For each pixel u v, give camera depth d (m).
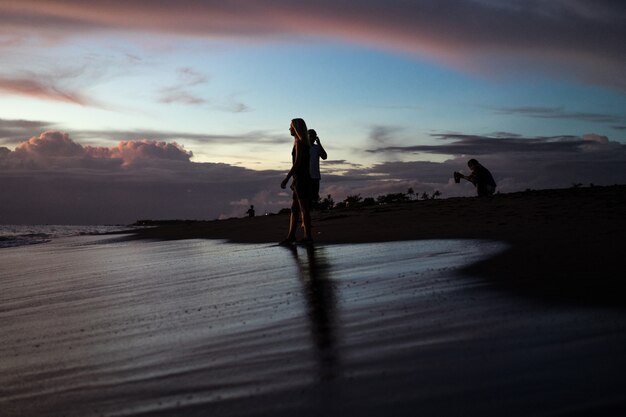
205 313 3.81
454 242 6.65
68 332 3.71
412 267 4.92
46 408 2.25
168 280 5.80
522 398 1.81
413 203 16.02
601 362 2.07
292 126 8.82
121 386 2.41
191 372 2.48
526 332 2.54
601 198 11.13
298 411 1.90
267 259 6.78
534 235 6.36
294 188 8.77
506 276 3.96
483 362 2.19
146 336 3.31
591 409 1.69
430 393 1.93
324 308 3.52
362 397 1.96
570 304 2.98
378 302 3.54
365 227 10.48
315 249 7.50
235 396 2.12
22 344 3.48
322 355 2.51
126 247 13.21
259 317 3.46
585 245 5.04
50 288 6.20
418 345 2.51
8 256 12.88
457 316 2.96
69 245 16.48
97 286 5.97
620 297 3.04
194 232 17.19
